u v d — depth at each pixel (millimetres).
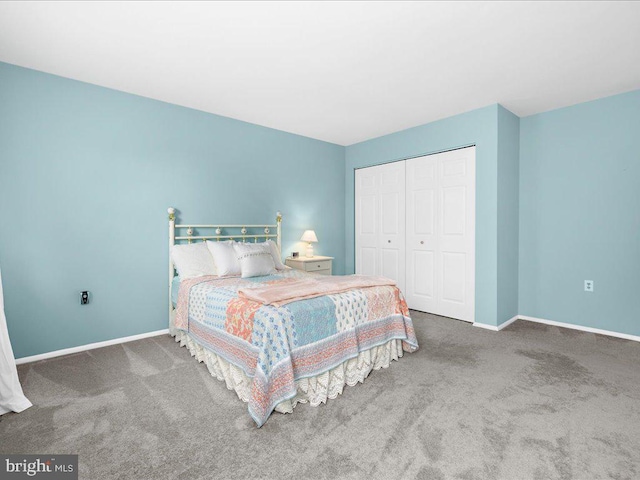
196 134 3572
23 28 2088
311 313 2041
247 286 2617
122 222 3092
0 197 2510
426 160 4117
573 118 3508
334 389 2092
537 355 2750
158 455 1524
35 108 2648
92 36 2186
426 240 4137
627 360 2639
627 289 3229
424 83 2951
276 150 4309
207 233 3688
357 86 3000
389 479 1372
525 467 1434
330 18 2010
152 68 2643
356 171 5062
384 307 2586
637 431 1688
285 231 4438
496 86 3023
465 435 1659
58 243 2766
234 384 2094
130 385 2217
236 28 2105
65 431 1708
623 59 2533
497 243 3479
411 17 2004
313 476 1391
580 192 3484
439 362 2605
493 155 3465
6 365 1910
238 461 1484
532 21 2045
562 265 3617
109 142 3010
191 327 2697
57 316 2768
